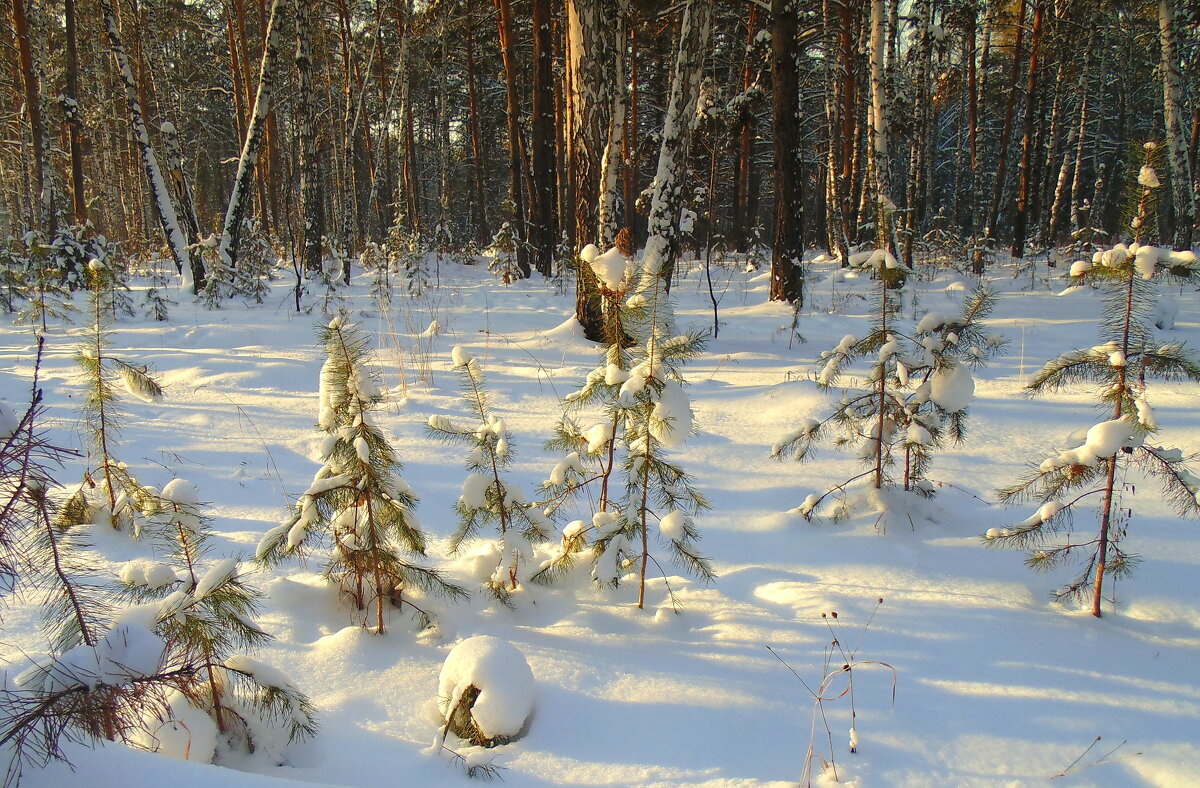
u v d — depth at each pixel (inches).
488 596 133.2
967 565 147.2
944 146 1374.3
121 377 166.7
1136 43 927.7
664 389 128.6
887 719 99.6
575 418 253.4
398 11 850.1
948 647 117.8
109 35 502.0
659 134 690.8
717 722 98.8
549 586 139.7
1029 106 701.9
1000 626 124.1
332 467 122.6
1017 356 321.1
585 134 381.4
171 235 526.6
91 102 993.5
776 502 182.1
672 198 354.9
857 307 463.8
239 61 861.8
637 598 136.9
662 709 101.6
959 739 95.5
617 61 366.9
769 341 375.9
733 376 307.9
